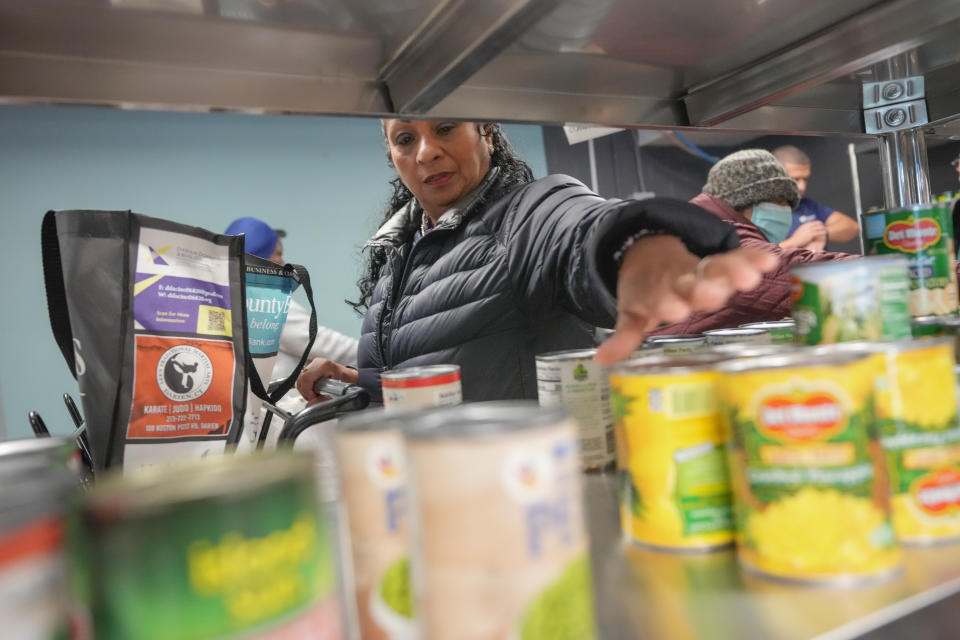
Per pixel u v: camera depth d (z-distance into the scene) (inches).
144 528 9.9
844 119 41.9
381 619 15.3
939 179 61.1
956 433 18.3
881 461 16.6
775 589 16.2
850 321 21.3
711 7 27.7
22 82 24.0
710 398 19.0
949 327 24.5
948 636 14.9
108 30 23.7
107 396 30.4
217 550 10.1
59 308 32.3
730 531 19.0
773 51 34.0
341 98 29.2
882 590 15.5
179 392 32.0
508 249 46.7
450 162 51.0
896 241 30.0
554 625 12.7
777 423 16.3
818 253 47.7
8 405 126.1
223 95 27.1
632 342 23.8
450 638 12.6
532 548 12.6
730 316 47.8
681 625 14.9
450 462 12.5
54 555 10.5
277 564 10.6
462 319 48.8
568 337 49.3
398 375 25.8
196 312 33.0
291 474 11.0
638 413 19.4
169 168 137.5
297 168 145.3
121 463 30.6
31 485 11.6
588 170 146.6
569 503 13.3
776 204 81.3
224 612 10.1
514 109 33.7
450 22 25.5
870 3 29.6
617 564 18.7
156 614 9.9
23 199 128.1
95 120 132.5
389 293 57.6
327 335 92.4
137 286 31.6
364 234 149.3
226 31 25.0
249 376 34.5
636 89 36.8
